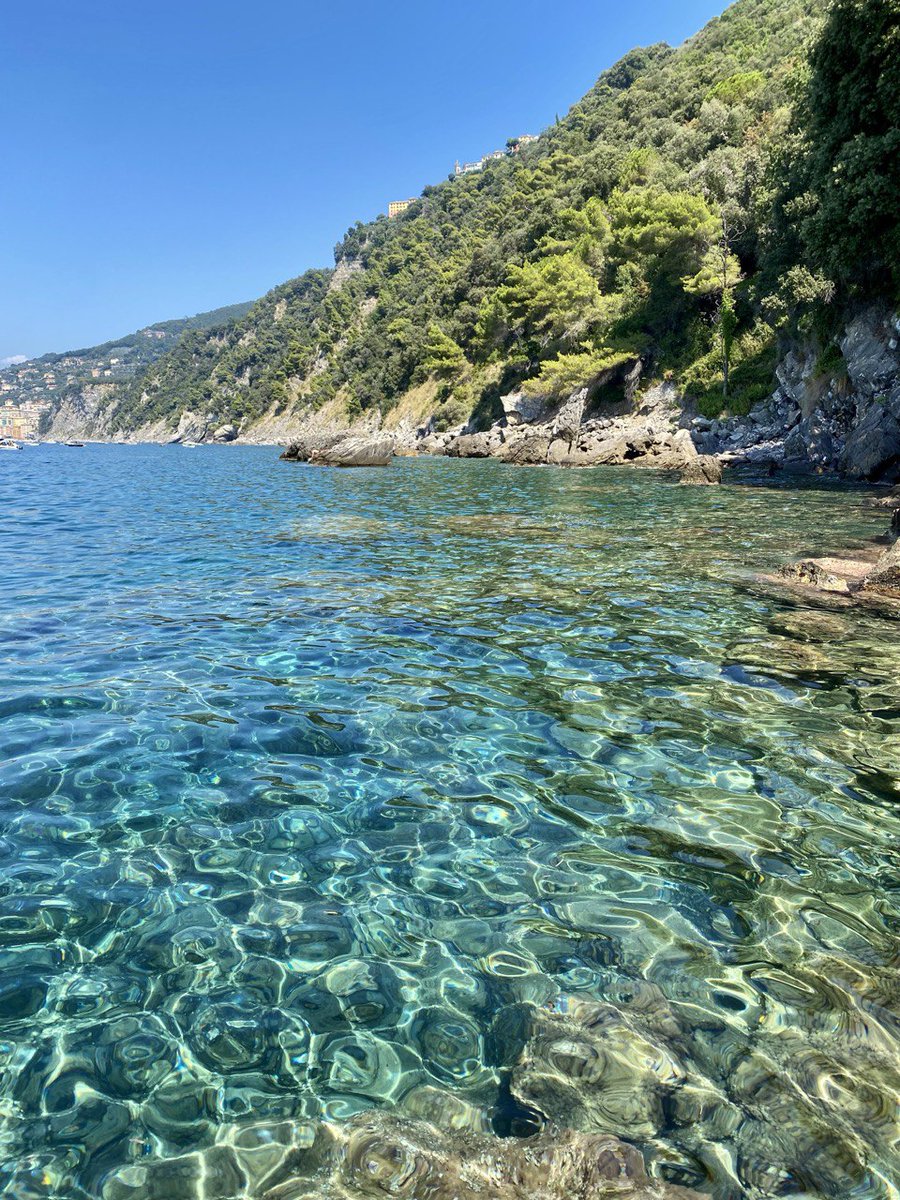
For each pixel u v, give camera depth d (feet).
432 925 11.85
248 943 11.41
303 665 24.85
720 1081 8.69
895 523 47.57
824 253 96.12
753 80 206.90
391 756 18.04
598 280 213.25
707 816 15.12
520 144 607.37
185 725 19.84
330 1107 8.48
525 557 45.19
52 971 10.75
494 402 246.68
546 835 14.51
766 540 49.14
